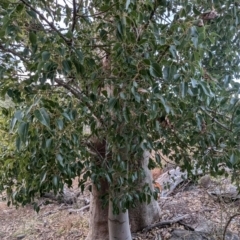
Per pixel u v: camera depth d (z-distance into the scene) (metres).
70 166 1.30
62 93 1.22
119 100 1.15
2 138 1.74
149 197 1.71
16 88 1.04
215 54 1.62
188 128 1.47
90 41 1.22
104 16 1.12
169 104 1.17
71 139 1.17
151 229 2.81
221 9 1.43
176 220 2.88
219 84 1.33
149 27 1.09
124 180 1.56
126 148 1.48
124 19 0.98
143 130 1.36
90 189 1.97
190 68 1.00
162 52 1.05
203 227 2.69
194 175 1.87
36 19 0.98
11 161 1.56
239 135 1.23
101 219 2.45
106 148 1.62
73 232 3.06
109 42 1.15
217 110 1.28
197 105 1.22
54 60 0.96
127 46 1.04
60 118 1.01
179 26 1.02
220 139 1.37
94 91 1.23
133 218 2.79
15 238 3.12
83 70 1.06
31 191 1.53
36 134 1.02
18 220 3.53
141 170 1.70
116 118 1.33
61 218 3.43
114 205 1.63
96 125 1.47
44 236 3.07
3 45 1.16
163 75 0.98
